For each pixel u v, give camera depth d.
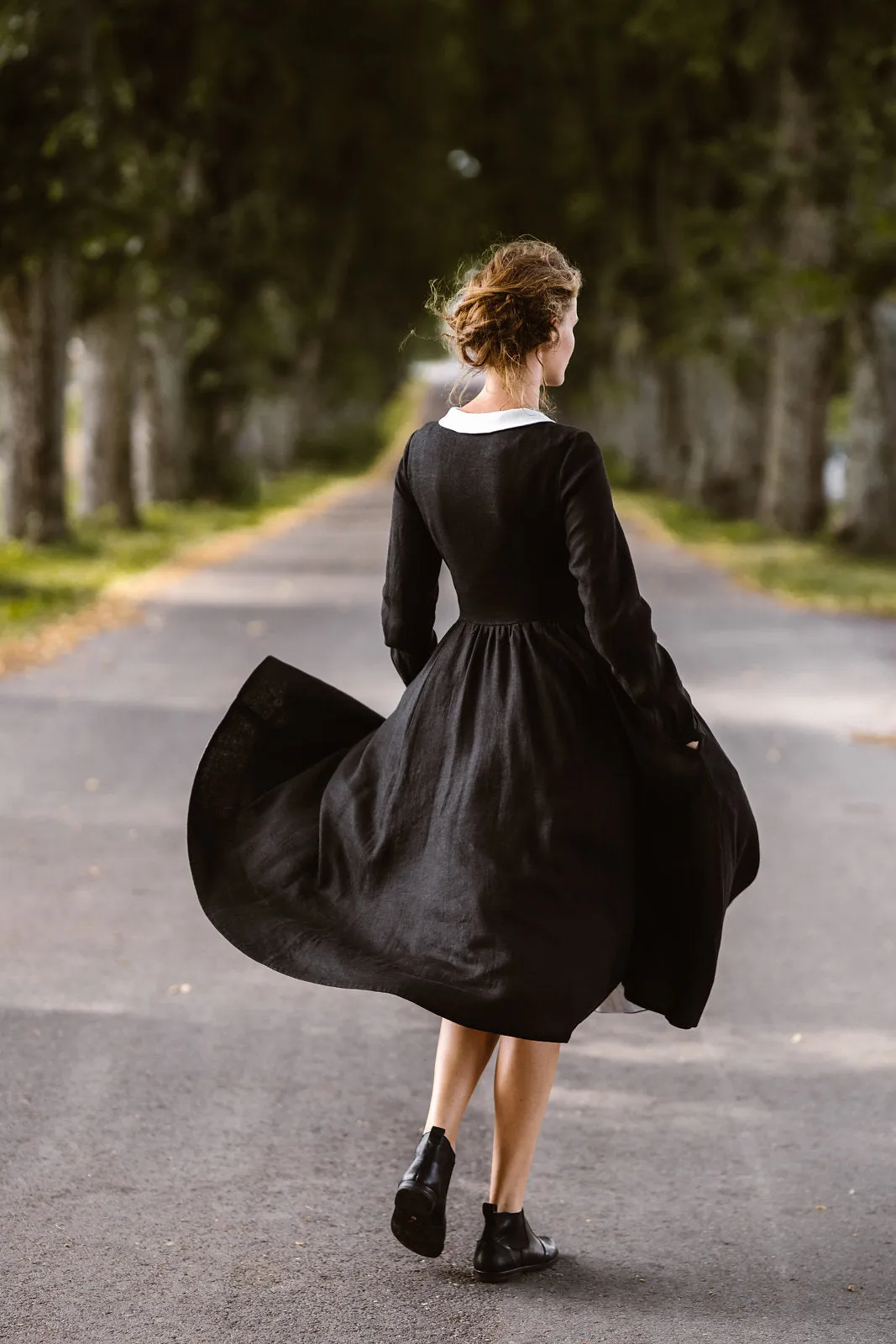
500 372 4.67
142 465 52.09
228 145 49.75
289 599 26.73
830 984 7.77
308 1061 6.71
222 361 52.53
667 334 52.31
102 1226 5.15
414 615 4.95
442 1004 4.37
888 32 33.78
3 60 26.11
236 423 54.31
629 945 4.64
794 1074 6.60
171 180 38.56
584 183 58.47
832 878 9.77
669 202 52.72
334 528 47.56
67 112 26.41
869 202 32.94
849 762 13.24
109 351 41.31
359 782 4.82
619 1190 5.49
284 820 4.95
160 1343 4.41
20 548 33.16
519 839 4.48
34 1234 5.09
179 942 8.32
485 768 4.55
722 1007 7.44
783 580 29.70
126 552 34.81
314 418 95.94
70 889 9.29
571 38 54.31
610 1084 6.50
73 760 13.05
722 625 23.27
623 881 4.58
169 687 16.97
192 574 31.44
